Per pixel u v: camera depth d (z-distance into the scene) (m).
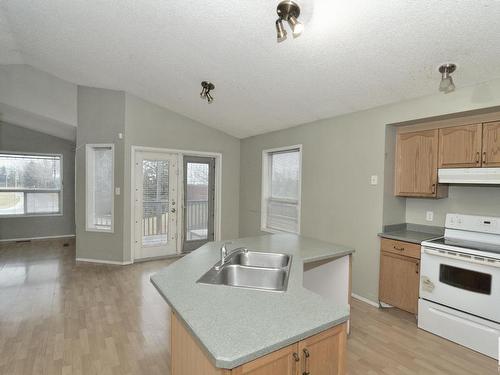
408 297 2.85
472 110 2.48
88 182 4.70
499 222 2.51
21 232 6.04
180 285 1.56
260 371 1.03
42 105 4.51
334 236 3.69
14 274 4.09
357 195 3.40
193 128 5.19
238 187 5.70
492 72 2.26
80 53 3.51
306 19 2.10
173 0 2.25
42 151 6.10
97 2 2.47
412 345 2.42
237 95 3.74
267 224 5.05
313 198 3.99
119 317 2.85
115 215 4.61
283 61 2.73
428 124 2.96
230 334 1.08
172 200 5.08
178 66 3.35
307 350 1.15
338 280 2.54
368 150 3.28
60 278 3.95
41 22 2.96
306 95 3.30
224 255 2.03
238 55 2.80
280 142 4.62
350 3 1.90
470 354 2.29
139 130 4.70
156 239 4.98
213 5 2.21
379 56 2.37
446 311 2.50
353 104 3.24
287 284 1.61
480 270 2.29
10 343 2.38
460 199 2.97
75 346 2.35
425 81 2.55
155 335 2.53
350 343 2.44
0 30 3.31
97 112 4.61
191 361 1.25
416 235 3.03
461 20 1.86
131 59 3.43
